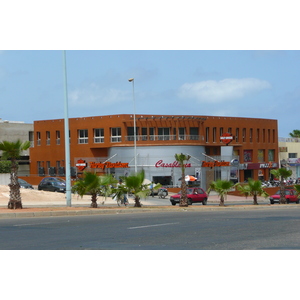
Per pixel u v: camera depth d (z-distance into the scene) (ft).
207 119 252.21
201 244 44.24
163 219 71.72
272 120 291.99
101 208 92.32
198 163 234.99
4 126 291.79
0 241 45.27
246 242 45.70
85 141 243.60
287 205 126.00
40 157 259.60
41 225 60.18
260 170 280.92
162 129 233.35
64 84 94.68
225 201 175.73
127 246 42.70
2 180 185.37
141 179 98.32
